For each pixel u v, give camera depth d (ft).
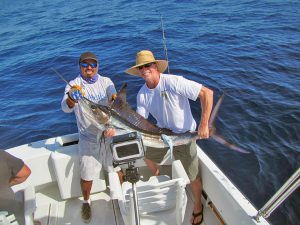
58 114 15.57
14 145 13.41
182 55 21.40
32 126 14.67
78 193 8.27
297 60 19.54
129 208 6.23
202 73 18.28
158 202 6.77
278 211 8.93
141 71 7.07
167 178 7.80
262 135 12.32
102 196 8.52
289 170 10.55
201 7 36.76
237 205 6.04
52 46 27.53
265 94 15.34
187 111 7.43
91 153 7.66
